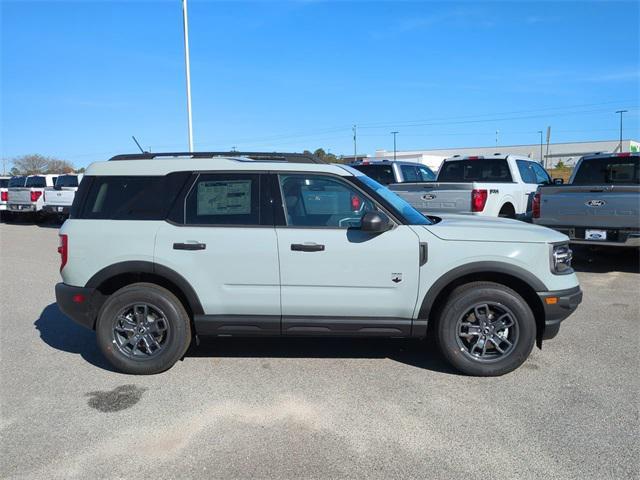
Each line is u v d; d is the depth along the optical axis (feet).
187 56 60.54
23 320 21.95
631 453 11.24
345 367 16.17
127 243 15.43
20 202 69.97
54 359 17.22
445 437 11.97
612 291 25.86
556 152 339.57
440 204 33.09
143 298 15.49
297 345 18.16
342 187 15.42
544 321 15.19
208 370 16.05
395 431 12.27
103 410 13.50
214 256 15.21
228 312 15.47
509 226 15.80
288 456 11.27
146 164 15.97
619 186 28.04
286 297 15.23
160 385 15.01
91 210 15.83
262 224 15.31
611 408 13.32
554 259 15.06
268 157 16.56
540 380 15.06
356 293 15.12
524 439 11.85
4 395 14.46
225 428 12.51
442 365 16.26
